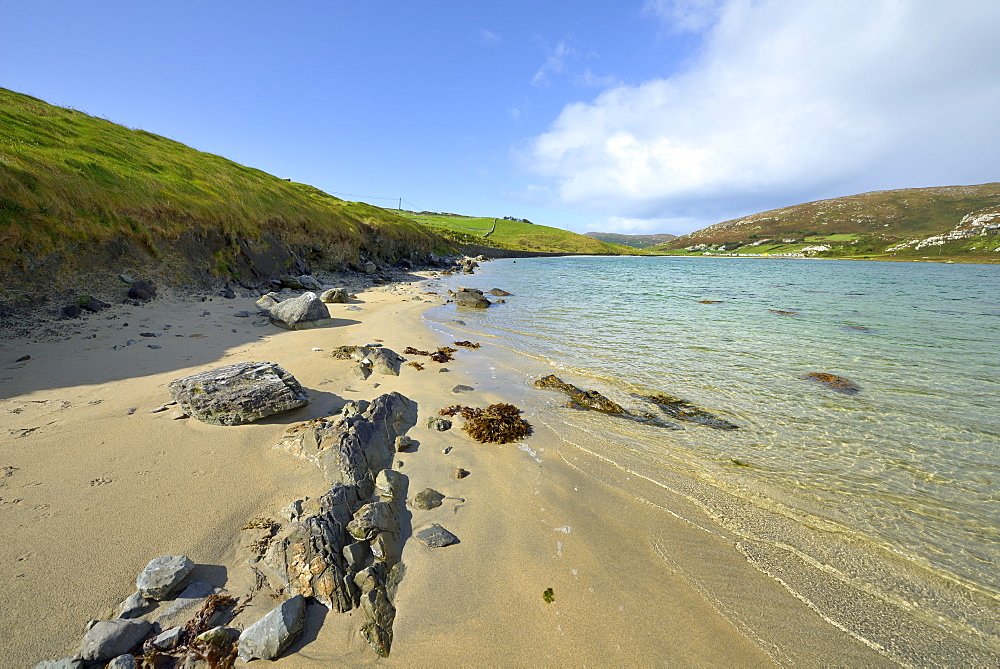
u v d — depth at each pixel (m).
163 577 3.56
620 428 7.85
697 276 54.50
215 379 7.20
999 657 3.53
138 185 17.94
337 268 33.25
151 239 16.48
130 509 4.57
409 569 4.20
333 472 5.44
